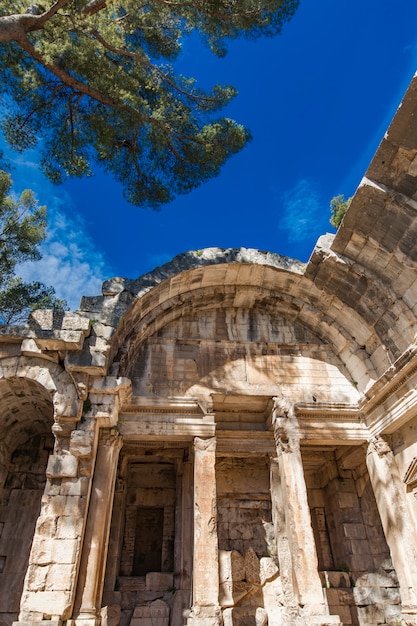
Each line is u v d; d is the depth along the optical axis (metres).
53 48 11.46
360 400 15.47
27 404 14.48
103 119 13.61
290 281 16.58
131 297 14.29
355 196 12.56
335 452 18.25
